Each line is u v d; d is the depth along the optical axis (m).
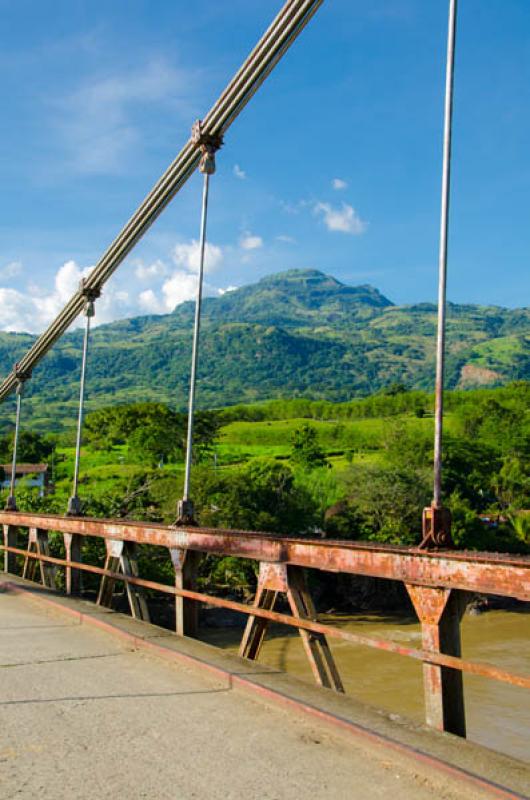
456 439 88.00
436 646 4.35
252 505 50.03
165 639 7.32
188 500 7.80
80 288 11.39
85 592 35.91
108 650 7.31
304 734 4.63
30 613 9.79
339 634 5.02
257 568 43.59
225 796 3.70
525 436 102.81
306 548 5.57
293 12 7.45
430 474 60.28
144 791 3.77
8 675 6.29
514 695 23.22
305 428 110.50
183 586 7.57
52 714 5.11
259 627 6.29
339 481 62.97
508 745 18.56
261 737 4.58
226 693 5.62
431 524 4.61
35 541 13.05
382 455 96.88
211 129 8.34
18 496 38.94
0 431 144.88
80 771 4.04
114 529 9.23
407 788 3.78
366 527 58.88
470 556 4.18
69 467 106.81
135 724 4.86
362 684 25.39
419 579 4.48
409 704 22.92
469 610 42.47
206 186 8.27
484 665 3.97
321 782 3.87
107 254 10.77
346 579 45.72
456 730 4.35
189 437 7.88
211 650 6.74
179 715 5.06
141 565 37.53
